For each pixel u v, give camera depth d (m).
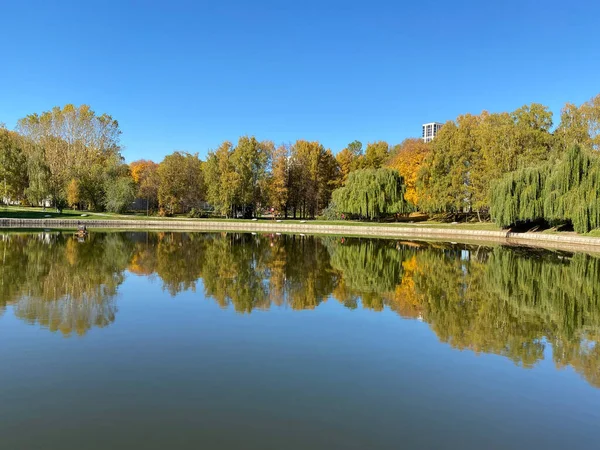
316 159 75.69
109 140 75.06
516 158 48.34
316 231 57.00
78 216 61.94
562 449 6.23
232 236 44.59
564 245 37.31
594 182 35.47
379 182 60.28
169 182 71.75
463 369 9.05
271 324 11.92
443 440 6.33
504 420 7.00
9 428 6.30
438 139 59.34
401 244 38.31
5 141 59.66
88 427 6.37
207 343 10.20
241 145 69.88
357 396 7.64
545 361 9.64
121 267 21.20
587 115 47.34
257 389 7.78
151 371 8.47
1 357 9.02
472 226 52.75
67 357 9.10
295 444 6.05
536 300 15.87
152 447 5.89
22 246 29.08
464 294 16.73
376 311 13.70
